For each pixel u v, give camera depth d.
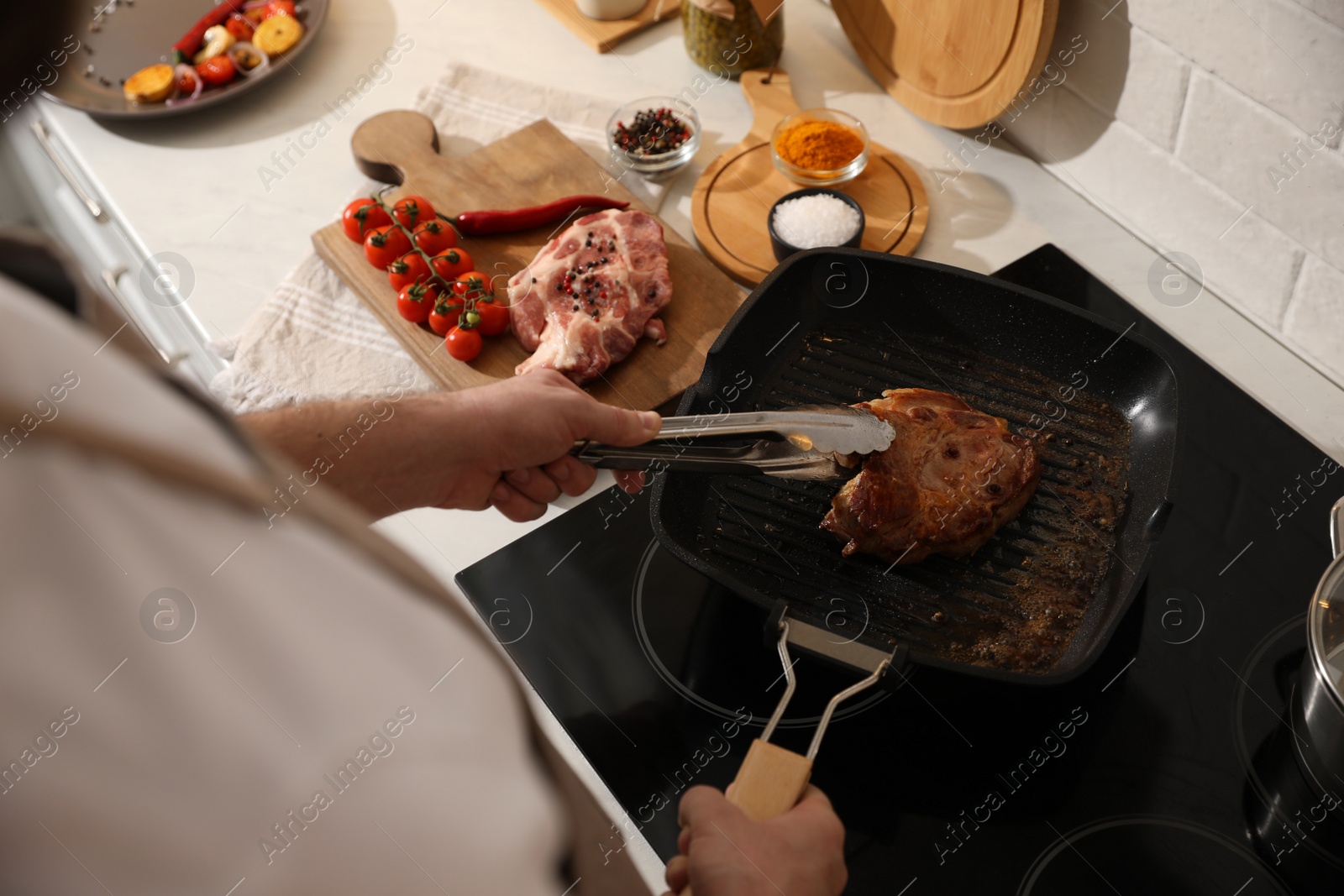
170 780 0.22
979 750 0.90
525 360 1.28
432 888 0.26
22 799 0.21
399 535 1.11
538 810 0.27
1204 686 0.93
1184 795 0.87
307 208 1.50
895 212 1.37
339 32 1.77
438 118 1.60
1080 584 0.98
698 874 0.60
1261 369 1.17
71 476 0.21
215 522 0.22
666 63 1.68
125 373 0.22
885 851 0.85
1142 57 1.18
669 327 1.29
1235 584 0.99
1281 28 0.99
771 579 1.00
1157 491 1.00
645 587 1.04
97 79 1.64
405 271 1.30
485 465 0.94
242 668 0.23
